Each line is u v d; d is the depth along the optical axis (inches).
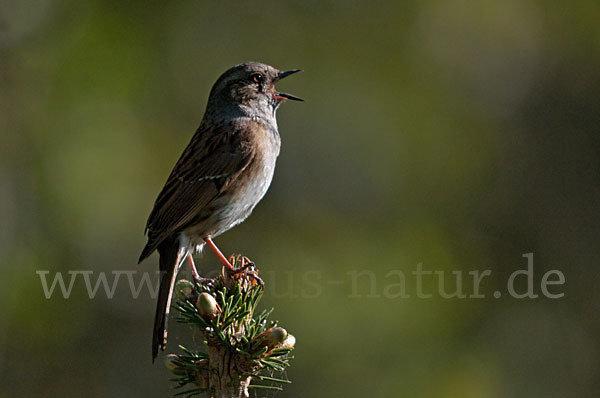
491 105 540.1
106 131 493.0
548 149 538.3
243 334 233.9
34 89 497.7
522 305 490.6
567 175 532.7
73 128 491.8
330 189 507.8
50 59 502.6
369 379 431.8
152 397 501.4
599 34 555.8
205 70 526.9
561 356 478.6
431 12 546.6
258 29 542.6
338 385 430.0
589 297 503.5
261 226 496.7
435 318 457.7
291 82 528.7
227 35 538.3
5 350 466.9
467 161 519.2
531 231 513.7
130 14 519.2
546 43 558.6
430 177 512.1
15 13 501.4
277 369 230.4
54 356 479.2
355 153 514.3
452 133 521.7
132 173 490.6
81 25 509.4
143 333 502.0
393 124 520.1
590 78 552.7
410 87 530.9
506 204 516.1
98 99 498.9
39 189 480.4
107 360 494.3
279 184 506.3
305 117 521.7
